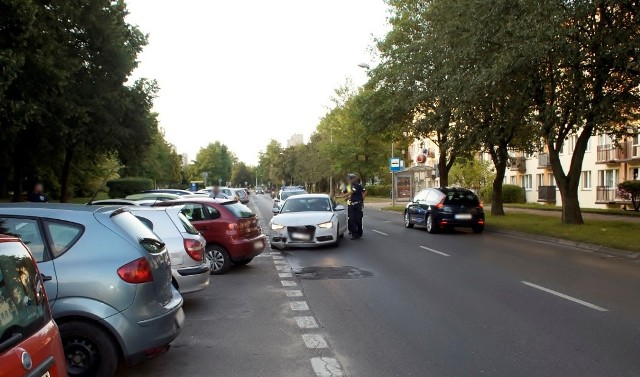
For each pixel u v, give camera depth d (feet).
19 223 16.58
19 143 71.77
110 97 76.38
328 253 46.73
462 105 56.49
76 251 16.44
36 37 54.13
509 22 46.29
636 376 16.56
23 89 57.82
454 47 57.31
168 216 27.30
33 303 10.38
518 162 153.69
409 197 160.04
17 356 8.95
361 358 18.69
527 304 26.30
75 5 67.21
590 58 47.16
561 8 42.39
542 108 55.31
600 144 123.03
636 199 98.99
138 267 16.53
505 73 48.65
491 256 43.65
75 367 16.03
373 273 36.01
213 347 20.29
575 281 32.32
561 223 66.80
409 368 17.56
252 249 38.17
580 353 18.79
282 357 18.98
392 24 89.35
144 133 88.48
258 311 25.98
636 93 54.19
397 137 103.30
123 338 15.97
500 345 19.84
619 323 22.66
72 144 78.64
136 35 87.81
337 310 25.80
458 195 63.52
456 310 25.29
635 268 37.24
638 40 41.32
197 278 26.68
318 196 55.93
